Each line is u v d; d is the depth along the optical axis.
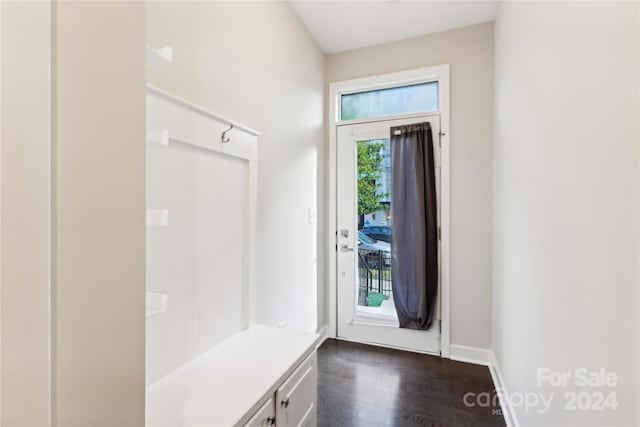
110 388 0.57
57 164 0.48
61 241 0.49
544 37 1.30
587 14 0.93
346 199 3.01
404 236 2.76
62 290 0.49
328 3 2.34
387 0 2.31
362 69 2.97
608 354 0.83
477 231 2.60
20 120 0.43
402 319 2.77
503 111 2.14
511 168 1.89
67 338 0.50
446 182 2.68
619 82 0.77
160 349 1.18
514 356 1.79
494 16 2.49
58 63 0.48
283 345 1.47
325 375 2.35
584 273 0.96
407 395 2.09
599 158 0.87
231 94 1.66
